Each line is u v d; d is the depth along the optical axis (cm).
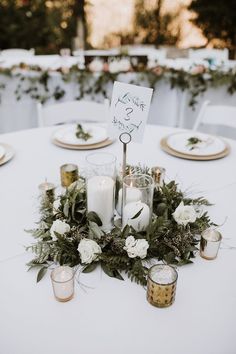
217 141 151
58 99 267
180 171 129
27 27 398
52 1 392
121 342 64
